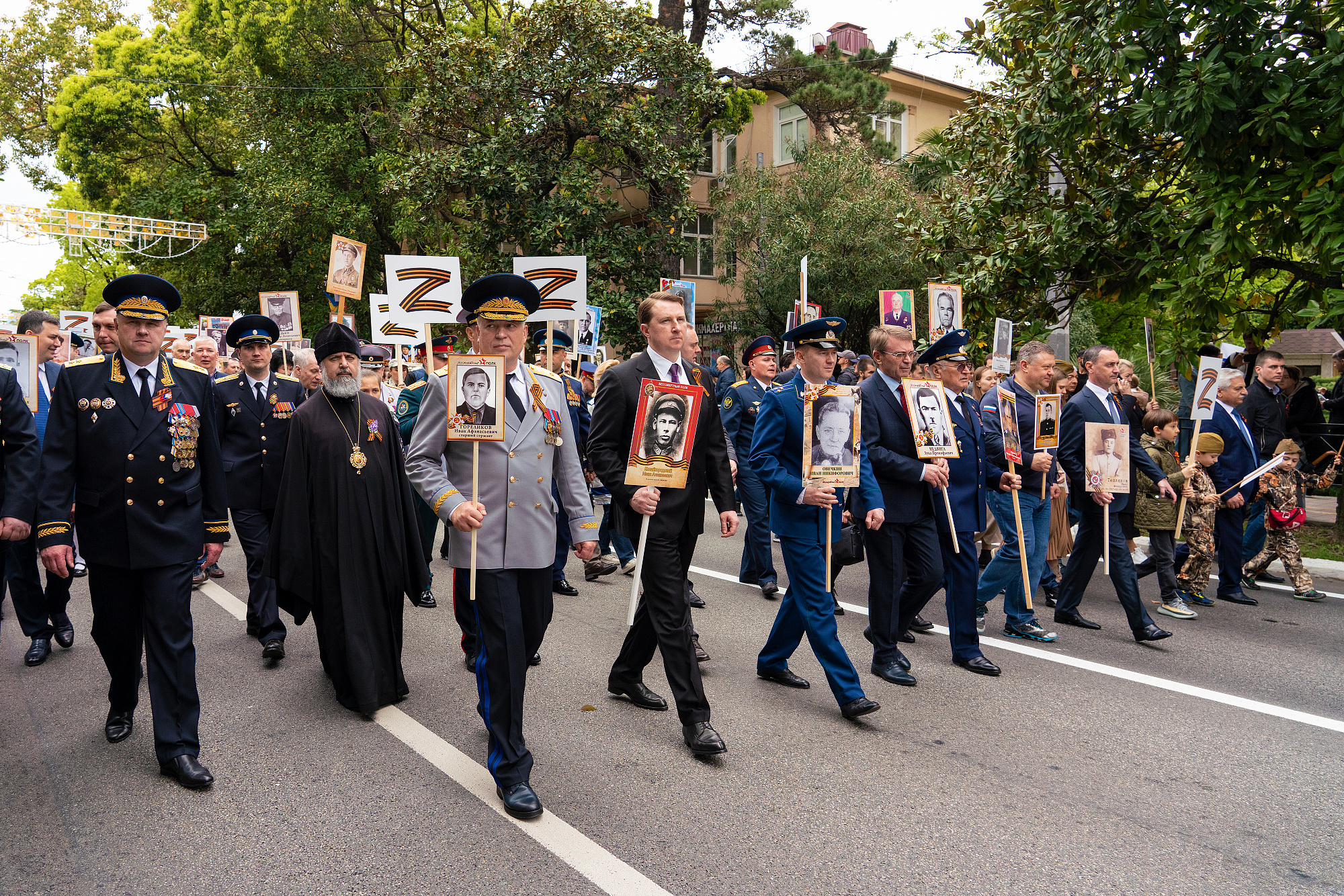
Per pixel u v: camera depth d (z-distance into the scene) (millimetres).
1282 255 9391
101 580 4062
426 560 5145
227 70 25109
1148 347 8242
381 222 24719
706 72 17656
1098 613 7301
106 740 4441
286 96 23656
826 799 3797
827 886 3131
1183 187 9789
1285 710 4988
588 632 6391
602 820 3584
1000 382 6648
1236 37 7949
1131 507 7242
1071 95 9352
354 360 4910
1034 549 6465
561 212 16906
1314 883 3221
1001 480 6199
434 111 17234
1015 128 10211
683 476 4184
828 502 4523
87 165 26500
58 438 3928
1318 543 10016
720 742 4141
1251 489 8094
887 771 4098
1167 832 3582
